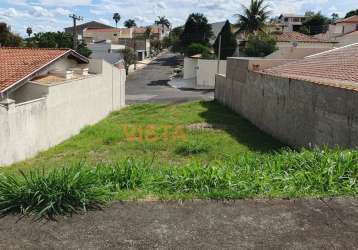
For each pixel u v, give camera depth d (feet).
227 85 69.26
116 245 8.94
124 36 270.87
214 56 139.44
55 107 45.11
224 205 11.01
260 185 12.24
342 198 11.57
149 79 145.07
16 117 35.70
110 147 39.65
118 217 10.19
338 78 37.60
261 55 116.88
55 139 45.42
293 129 38.55
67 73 53.67
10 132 34.60
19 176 12.24
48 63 52.03
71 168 12.21
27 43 149.38
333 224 10.05
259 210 10.74
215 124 52.60
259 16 151.23
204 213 10.52
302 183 12.64
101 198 10.93
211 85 119.96
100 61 66.13
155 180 12.76
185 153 35.35
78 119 53.52
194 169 13.38
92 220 10.01
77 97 52.80
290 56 69.67
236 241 9.18
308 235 9.50
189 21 160.15
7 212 10.25
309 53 69.67
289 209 10.82
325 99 31.58
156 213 10.46
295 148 37.88
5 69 48.70
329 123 30.94
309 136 34.81
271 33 133.49
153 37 324.80
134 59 171.94
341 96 28.94
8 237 9.16
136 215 10.32
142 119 58.59
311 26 214.07
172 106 74.43
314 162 14.76
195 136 43.45
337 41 125.80
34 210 10.30
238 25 153.79
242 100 58.90
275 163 15.08
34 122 39.47
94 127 54.19
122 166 13.44
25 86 44.93
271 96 45.03
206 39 159.74
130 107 79.25
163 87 123.85
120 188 12.32
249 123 53.62
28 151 38.24
